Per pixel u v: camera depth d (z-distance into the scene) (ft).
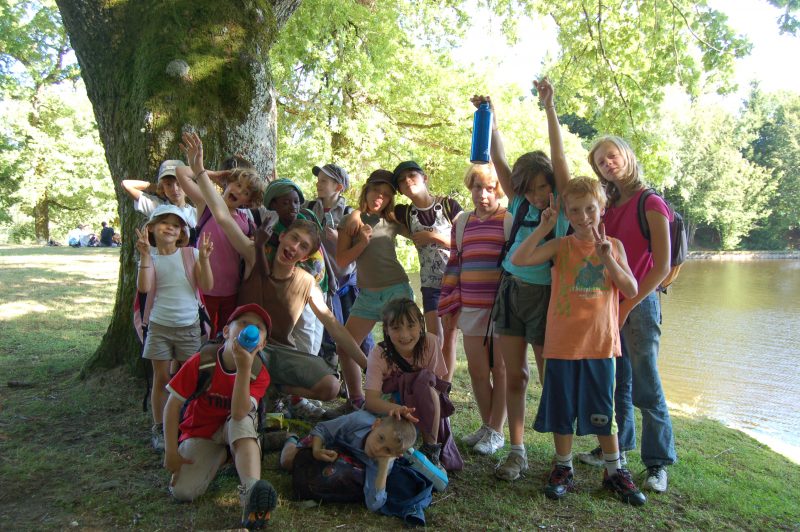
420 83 48.98
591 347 10.46
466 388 16.96
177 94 14.78
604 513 10.03
